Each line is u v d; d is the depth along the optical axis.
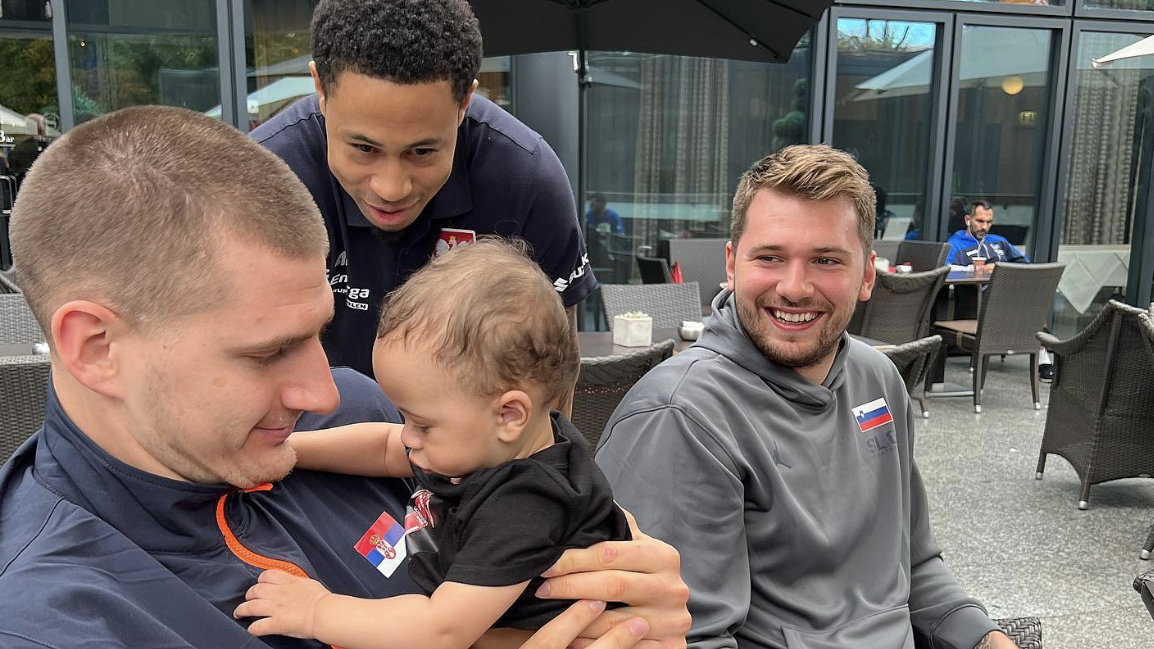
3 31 4.95
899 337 5.19
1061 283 7.17
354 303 1.74
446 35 1.29
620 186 6.50
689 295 4.46
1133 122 7.00
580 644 1.06
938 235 6.81
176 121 0.85
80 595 0.78
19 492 0.89
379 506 1.21
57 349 0.81
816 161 1.50
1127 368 3.66
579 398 2.43
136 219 0.78
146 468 0.90
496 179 1.73
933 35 6.56
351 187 1.40
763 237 1.49
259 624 0.91
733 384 1.50
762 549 1.46
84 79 5.12
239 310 0.82
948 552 3.38
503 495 1.02
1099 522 3.70
